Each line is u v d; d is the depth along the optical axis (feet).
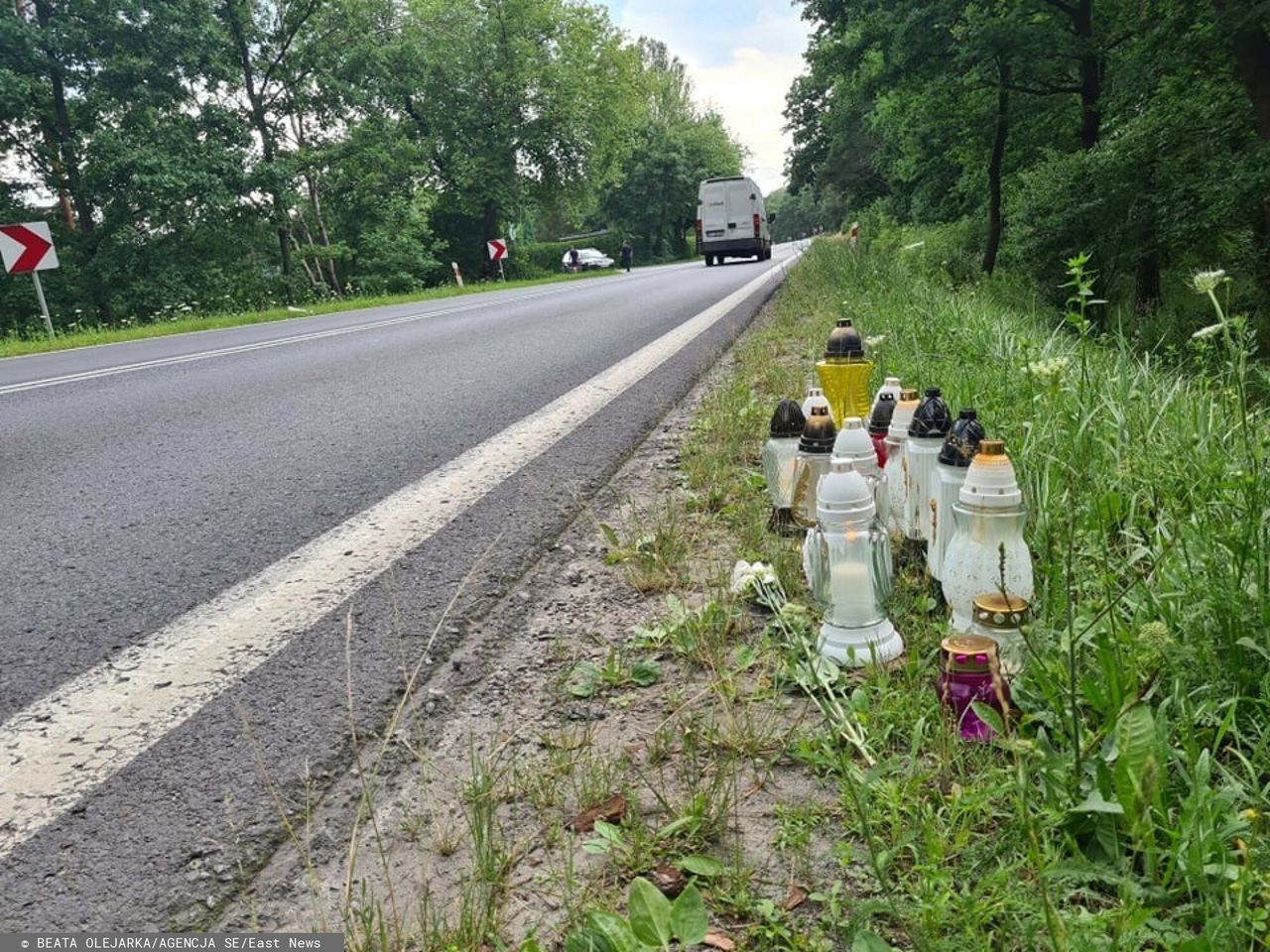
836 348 10.55
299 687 6.29
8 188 76.13
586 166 147.23
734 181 110.93
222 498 11.30
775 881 4.25
